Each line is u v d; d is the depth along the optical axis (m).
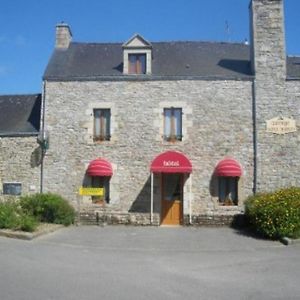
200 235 14.92
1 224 13.75
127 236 14.55
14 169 18.95
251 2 19.38
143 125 18.70
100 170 17.97
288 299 7.21
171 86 18.80
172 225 17.92
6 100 21.80
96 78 19.00
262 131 18.36
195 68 19.67
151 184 18.31
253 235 14.88
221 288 7.87
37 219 15.89
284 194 15.07
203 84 18.72
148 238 14.20
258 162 18.22
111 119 18.80
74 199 18.61
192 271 9.31
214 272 9.23
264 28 18.89
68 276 8.52
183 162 17.62
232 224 17.06
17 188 18.84
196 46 21.83
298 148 18.22
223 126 18.48
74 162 18.77
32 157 18.94
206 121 18.55
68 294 7.25
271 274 9.03
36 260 9.95
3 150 19.12
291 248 12.36
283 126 18.31
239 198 18.11
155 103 18.75
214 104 18.61
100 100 18.94
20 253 10.67
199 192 18.28
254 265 9.96
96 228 16.33
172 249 12.33
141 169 18.52
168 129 18.73
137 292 7.48
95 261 10.24
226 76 18.66
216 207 18.16
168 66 19.94
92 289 7.61
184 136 18.50
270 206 14.29
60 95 19.08
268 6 19.00
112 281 8.23
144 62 19.44
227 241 13.67
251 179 18.20
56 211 16.38
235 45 22.02
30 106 21.22
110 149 18.69
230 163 17.84
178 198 18.41
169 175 18.55
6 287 7.55
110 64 20.25
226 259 10.76
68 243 12.85
